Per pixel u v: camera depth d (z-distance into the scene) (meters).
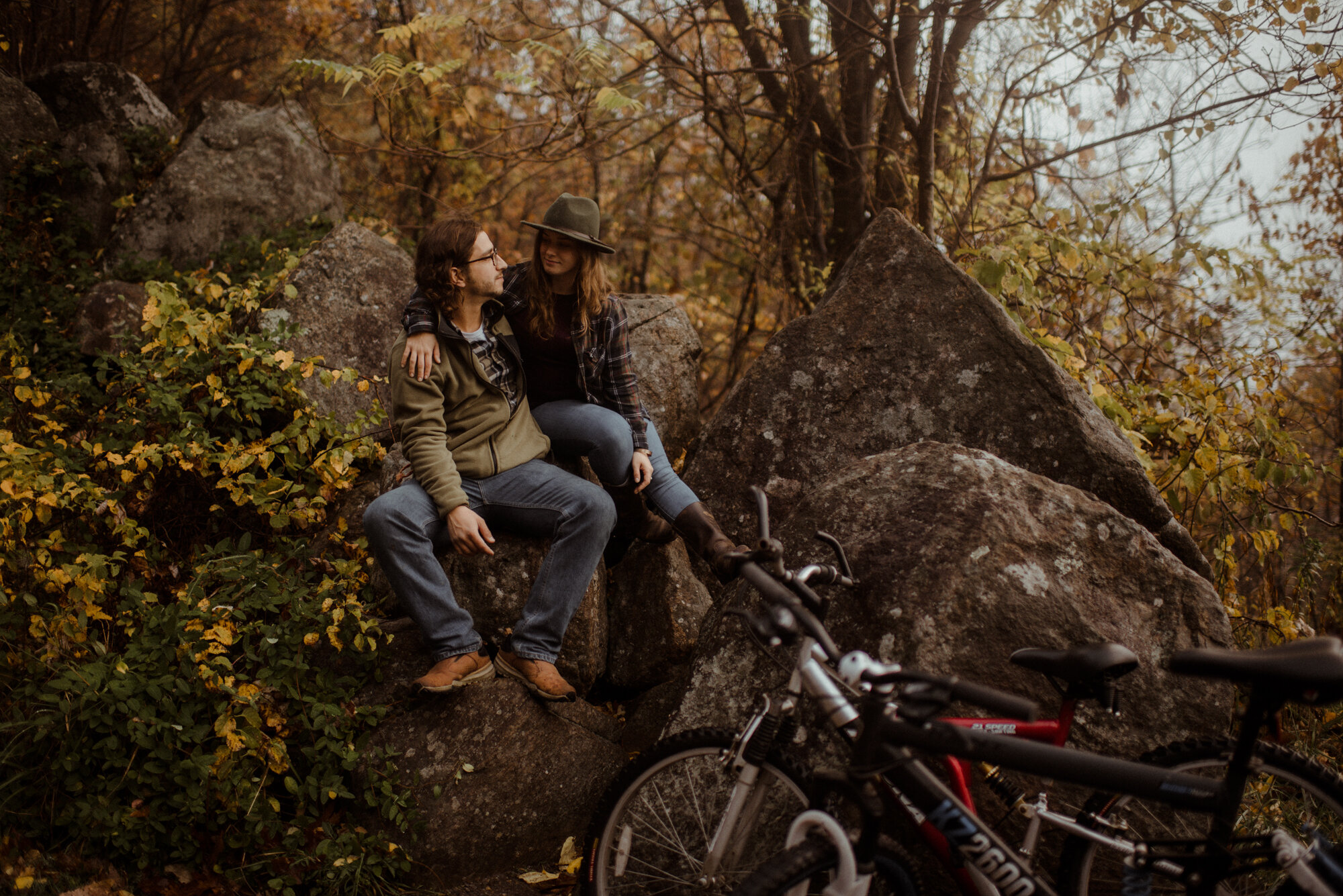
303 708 2.85
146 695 2.65
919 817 2.14
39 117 6.14
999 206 5.67
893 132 5.74
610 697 3.46
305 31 8.22
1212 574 3.09
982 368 3.38
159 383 3.50
